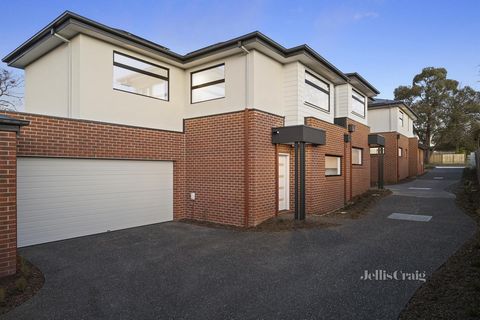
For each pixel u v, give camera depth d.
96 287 4.50
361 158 14.59
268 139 9.15
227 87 9.30
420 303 3.67
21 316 3.65
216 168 9.37
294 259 5.58
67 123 7.29
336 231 7.52
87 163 7.84
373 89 14.44
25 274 4.91
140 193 9.05
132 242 7.10
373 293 4.03
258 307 3.78
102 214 8.12
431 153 39.34
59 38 7.93
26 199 6.77
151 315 3.65
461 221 8.11
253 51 8.77
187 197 10.10
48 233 7.09
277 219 8.94
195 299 4.06
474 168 22.31
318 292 4.14
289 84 9.95
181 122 10.31
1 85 17.14
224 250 6.33
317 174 10.28
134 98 8.92
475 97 33.78
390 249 5.89
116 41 8.28
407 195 13.54
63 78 8.28
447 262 5.00
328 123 11.12
